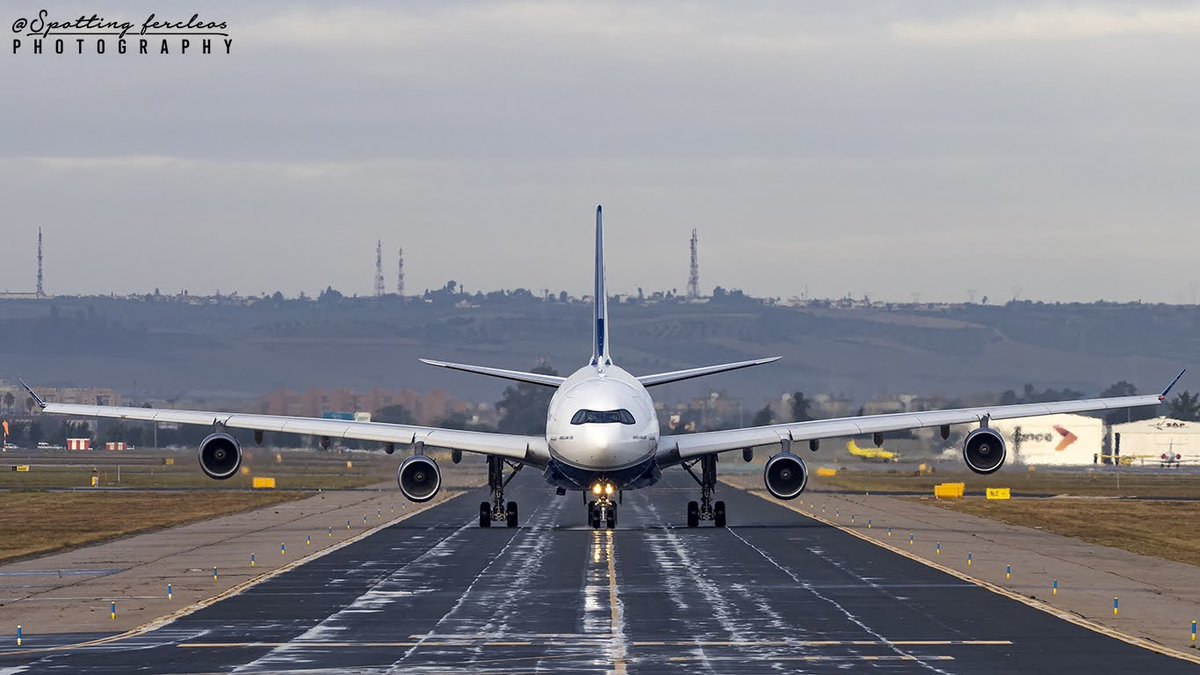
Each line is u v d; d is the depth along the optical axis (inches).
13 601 6476.4
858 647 5152.6
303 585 6978.4
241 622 5782.5
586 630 5551.2
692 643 5241.1
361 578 7258.9
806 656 4968.0
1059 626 5654.5
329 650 5103.3
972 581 7130.9
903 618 5861.2
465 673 4662.9
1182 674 4603.8
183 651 5098.4
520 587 6875.0
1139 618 5885.8
